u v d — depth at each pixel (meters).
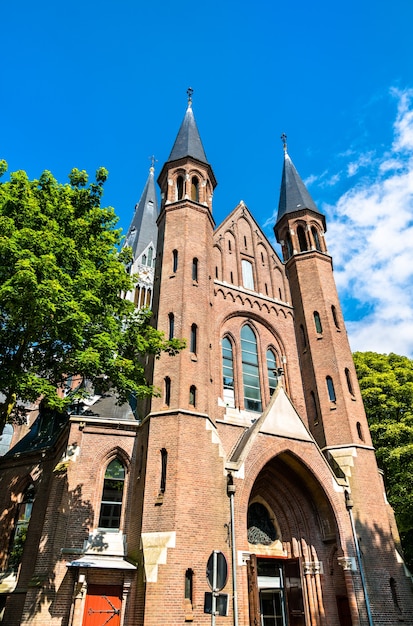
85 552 21.38
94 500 23.03
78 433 24.38
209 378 26.41
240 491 21.80
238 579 19.73
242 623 18.89
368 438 28.05
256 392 29.80
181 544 19.58
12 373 16.59
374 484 26.22
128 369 18.88
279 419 25.03
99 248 20.69
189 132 36.41
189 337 26.11
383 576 23.17
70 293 17.72
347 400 28.84
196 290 28.17
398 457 31.27
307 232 36.78
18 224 18.92
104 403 27.44
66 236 20.33
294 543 24.72
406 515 32.38
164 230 31.41
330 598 23.09
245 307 32.12
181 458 21.81
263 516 25.86
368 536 24.03
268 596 23.80
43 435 30.86
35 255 17.66
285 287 35.62
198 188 33.69
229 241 35.03
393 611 22.33
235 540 20.42
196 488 21.25
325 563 23.88
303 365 31.73
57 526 21.38
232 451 25.69
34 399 18.61
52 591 20.02
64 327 16.91
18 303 16.20
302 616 22.91
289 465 25.22
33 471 28.03
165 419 23.23
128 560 21.09
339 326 32.53
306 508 25.17
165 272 29.02
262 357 31.19
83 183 22.75
